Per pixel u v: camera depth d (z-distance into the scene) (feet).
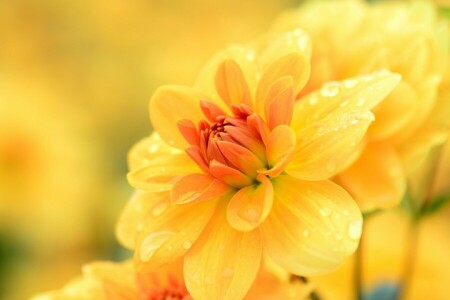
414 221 2.49
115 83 4.92
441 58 2.38
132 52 5.05
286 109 2.06
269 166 2.08
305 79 2.10
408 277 2.52
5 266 4.10
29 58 5.02
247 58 2.18
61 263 4.14
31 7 5.16
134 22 5.10
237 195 2.06
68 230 4.19
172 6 5.15
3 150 4.19
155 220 2.08
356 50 2.36
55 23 5.16
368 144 2.32
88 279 2.24
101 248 4.19
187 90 2.13
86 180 4.29
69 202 4.21
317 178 2.03
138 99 4.88
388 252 2.73
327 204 2.02
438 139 2.34
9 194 4.17
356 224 1.99
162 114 2.14
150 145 2.21
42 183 4.21
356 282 2.39
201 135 2.07
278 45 2.20
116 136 4.74
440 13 2.54
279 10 5.10
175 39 4.99
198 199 2.05
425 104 2.32
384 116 2.32
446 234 3.28
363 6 2.55
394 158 2.31
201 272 2.04
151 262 2.05
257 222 2.01
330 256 1.98
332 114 2.09
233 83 2.11
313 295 2.23
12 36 5.08
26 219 4.18
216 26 4.97
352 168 2.31
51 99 4.62
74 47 5.09
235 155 2.06
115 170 4.57
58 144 4.31
